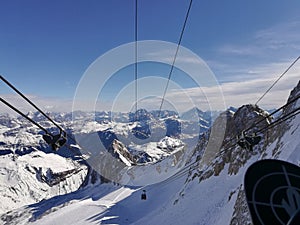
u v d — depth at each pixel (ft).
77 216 398.01
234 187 208.95
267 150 203.00
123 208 381.81
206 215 200.54
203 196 242.58
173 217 243.40
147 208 359.66
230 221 146.61
